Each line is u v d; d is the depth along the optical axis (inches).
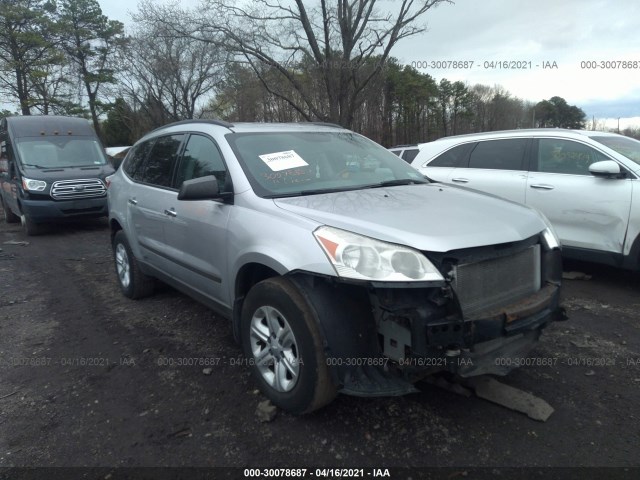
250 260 120.7
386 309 98.5
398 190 139.9
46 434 116.5
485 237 105.6
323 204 121.7
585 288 206.2
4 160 475.5
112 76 1405.0
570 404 119.3
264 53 783.7
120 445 110.9
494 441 106.0
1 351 165.3
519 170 237.1
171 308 199.3
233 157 139.6
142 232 187.3
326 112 837.8
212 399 128.3
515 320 106.3
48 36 1330.0
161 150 184.1
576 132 225.1
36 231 406.9
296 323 107.7
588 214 206.5
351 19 747.4
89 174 410.6
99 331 179.2
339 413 118.4
